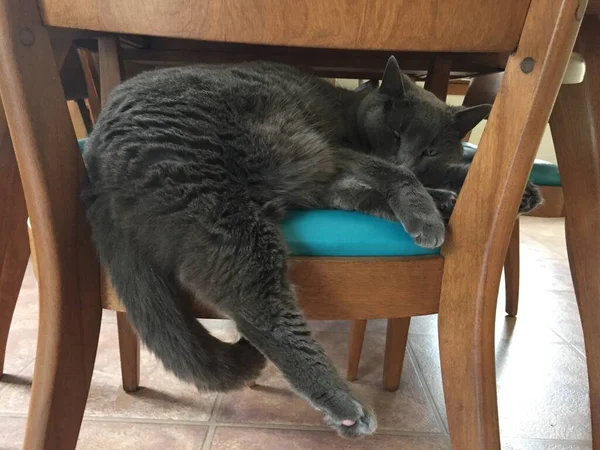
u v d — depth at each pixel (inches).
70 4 19.4
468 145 62.8
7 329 48.6
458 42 20.0
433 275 26.2
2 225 45.8
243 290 26.2
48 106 22.1
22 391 46.8
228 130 29.0
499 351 59.2
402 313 26.5
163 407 45.1
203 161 26.7
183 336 26.9
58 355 24.8
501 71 54.9
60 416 25.5
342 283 25.9
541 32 20.1
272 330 26.6
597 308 38.3
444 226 26.9
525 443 42.6
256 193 29.0
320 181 33.1
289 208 29.5
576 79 31.8
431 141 47.7
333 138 41.9
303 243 26.0
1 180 44.6
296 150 32.1
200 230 25.4
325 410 27.2
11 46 20.0
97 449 39.3
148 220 25.2
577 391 50.8
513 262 67.0
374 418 27.8
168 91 29.1
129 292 25.7
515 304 69.4
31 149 21.7
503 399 48.9
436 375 52.6
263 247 26.1
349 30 19.4
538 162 49.6
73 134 24.0
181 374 27.9
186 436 41.3
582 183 37.3
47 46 21.4
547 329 66.4
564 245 111.0
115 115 28.2
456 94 101.7
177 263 26.1
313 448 40.4
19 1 19.7
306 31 19.4
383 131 47.9
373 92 50.2
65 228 23.9
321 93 44.5
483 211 24.3
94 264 25.9
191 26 19.2
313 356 27.2
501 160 23.0
